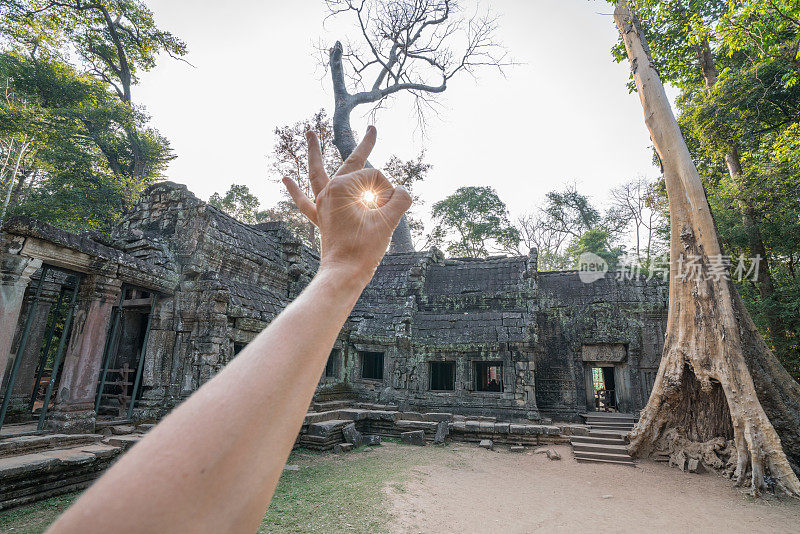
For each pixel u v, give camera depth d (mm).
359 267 764
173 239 10461
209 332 9367
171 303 9766
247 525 410
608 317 16000
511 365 14086
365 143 955
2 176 17484
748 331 10047
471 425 11859
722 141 14320
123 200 20484
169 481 368
